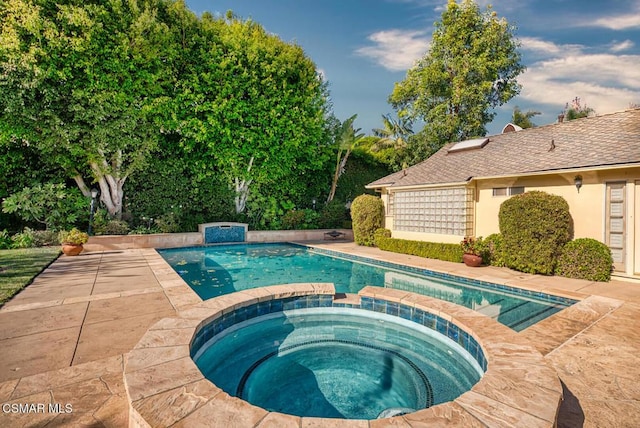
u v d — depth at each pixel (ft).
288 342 16.85
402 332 17.98
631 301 21.13
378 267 37.40
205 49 50.85
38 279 25.16
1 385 10.40
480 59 68.33
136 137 46.47
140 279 25.58
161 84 46.85
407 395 12.39
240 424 7.35
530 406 8.18
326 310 20.07
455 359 15.02
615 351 14.01
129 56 44.11
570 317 18.30
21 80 36.70
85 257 36.24
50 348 13.16
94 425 8.61
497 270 31.58
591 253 27.17
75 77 41.06
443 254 37.47
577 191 30.12
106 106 42.55
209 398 8.34
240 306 16.97
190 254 45.11
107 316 17.06
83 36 40.29
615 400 10.46
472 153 45.39
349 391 12.62
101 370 11.48
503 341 12.62
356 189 73.92
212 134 52.06
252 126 55.16
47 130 40.04
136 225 50.01
